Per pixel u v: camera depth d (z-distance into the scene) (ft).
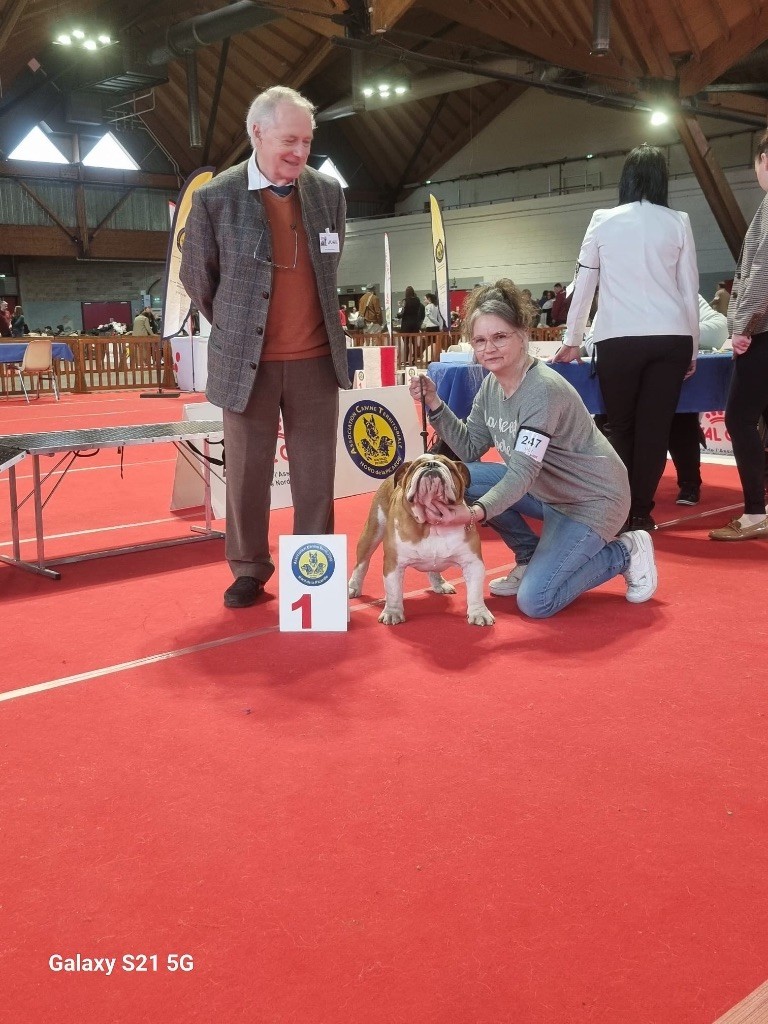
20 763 8.14
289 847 6.75
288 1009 5.13
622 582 13.73
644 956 5.50
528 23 56.70
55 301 108.78
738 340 14.87
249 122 11.12
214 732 8.71
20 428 37.22
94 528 18.34
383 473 21.94
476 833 6.89
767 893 6.11
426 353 59.57
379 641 11.24
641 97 64.18
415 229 108.27
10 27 66.13
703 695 9.41
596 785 7.59
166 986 5.32
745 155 83.92
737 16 56.59
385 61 92.38
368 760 8.09
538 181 102.94
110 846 6.80
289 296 11.98
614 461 11.91
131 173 105.81
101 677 10.20
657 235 14.66
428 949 5.60
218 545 16.78
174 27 77.56
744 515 16.11
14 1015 5.12
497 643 11.08
